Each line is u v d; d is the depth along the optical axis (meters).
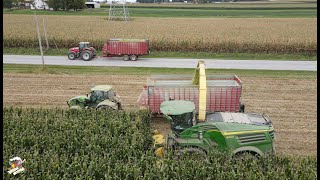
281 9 123.94
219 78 20.80
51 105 22.91
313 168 12.92
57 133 15.55
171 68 34.84
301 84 28.55
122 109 21.23
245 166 13.02
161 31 55.78
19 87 27.00
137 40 39.03
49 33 51.12
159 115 20.06
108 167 12.79
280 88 27.31
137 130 16.08
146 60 39.31
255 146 13.81
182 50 45.75
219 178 12.38
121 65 36.09
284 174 12.57
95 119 17.69
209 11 118.88
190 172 12.69
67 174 12.66
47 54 42.78
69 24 67.12
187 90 18.86
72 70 33.22
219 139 13.70
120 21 77.12
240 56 42.59
